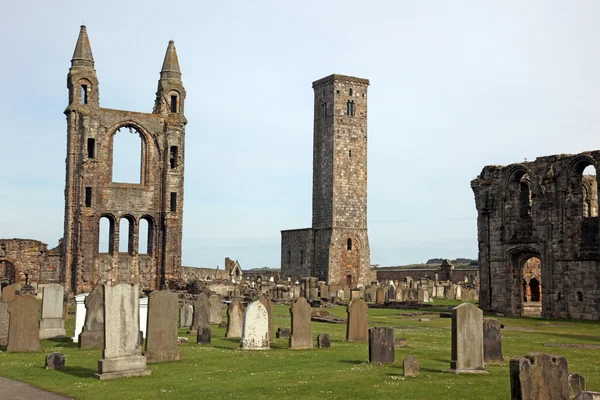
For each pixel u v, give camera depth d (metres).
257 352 27.28
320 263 97.44
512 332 39.28
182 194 77.19
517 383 16.47
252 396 18.61
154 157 76.62
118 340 21.77
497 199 58.66
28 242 70.75
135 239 74.88
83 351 27.89
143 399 18.33
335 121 96.94
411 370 21.62
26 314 27.56
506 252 57.47
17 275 70.06
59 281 71.12
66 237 71.81
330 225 96.00
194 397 18.52
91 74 73.62
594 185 60.19
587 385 20.75
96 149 73.06
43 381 21.00
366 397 18.42
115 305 21.78
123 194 74.50
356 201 97.56
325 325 41.28
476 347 22.61
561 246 53.00
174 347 24.95
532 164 55.91
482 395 18.59
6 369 23.08
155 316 24.59
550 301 53.50
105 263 72.94
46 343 31.12
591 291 50.88
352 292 68.31
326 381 20.66
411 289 72.31
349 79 98.12
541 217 54.69
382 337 24.59
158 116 77.06
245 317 28.31
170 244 75.94
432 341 32.56
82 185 71.88
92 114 73.12
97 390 19.44
